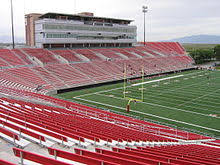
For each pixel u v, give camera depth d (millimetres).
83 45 57750
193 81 43844
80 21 54312
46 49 50094
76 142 8281
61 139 7664
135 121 21594
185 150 11086
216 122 22375
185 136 17906
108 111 25328
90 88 39344
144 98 31609
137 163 5488
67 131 9625
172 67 60625
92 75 44375
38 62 43844
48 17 51875
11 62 41250
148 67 56281
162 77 49594
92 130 11773
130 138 11836
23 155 5172
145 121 21906
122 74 48188
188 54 76000
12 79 34969
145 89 37344
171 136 17203
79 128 11414
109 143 9328
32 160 5047
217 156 10383
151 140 13227
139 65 55969
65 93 35469
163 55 68688
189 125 21734
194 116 24172
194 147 12781
